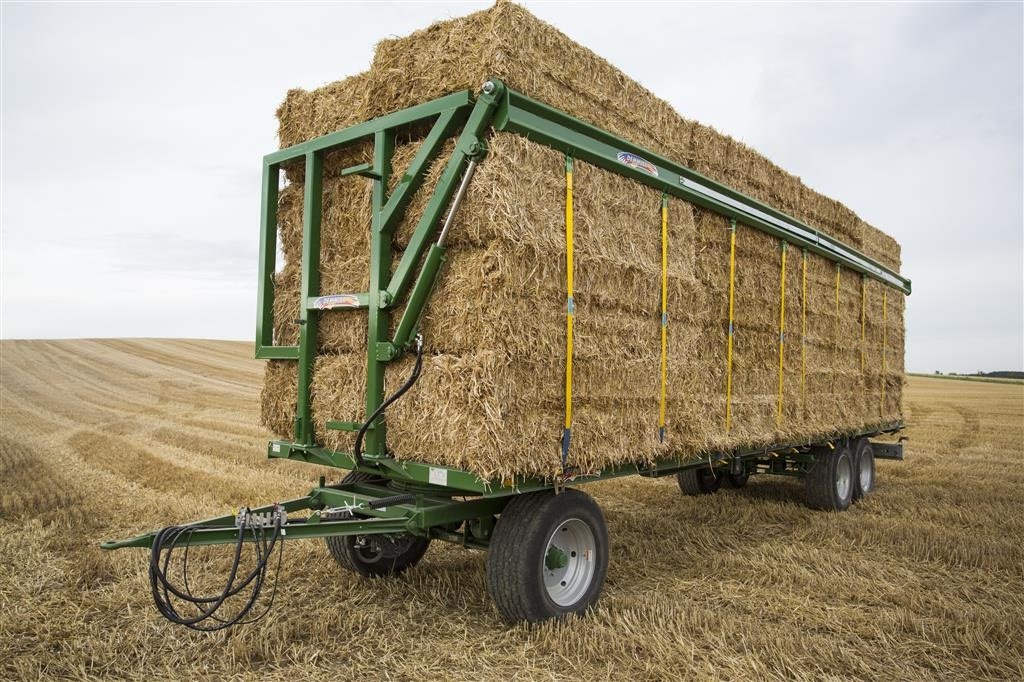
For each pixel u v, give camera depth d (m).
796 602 4.34
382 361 3.98
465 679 3.26
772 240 6.41
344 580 4.64
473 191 3.66
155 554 3.05
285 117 4.96
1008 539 6.02
